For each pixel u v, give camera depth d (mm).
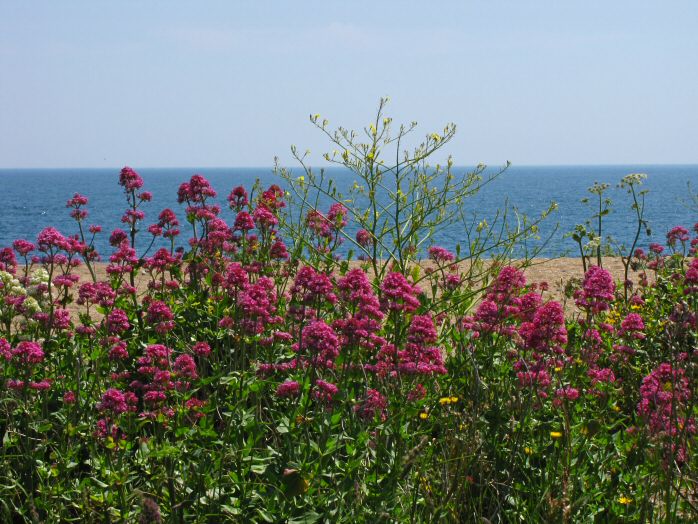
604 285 6125
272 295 6742
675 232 10305
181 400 5289
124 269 7492
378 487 4586
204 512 4547
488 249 8070
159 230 8344
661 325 7789
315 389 5168
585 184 194750
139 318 7184
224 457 4633
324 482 4559
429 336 5566
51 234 7312
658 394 5293
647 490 4562
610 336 7520
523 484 5027
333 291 6605
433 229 8578
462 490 4773
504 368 6262
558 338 5629
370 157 7980
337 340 5145
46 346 6691
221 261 7926
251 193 8844
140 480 4969
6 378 5766
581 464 5086
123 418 5160
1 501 4859
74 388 5812
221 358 6793
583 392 5898
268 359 6148
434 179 8305
